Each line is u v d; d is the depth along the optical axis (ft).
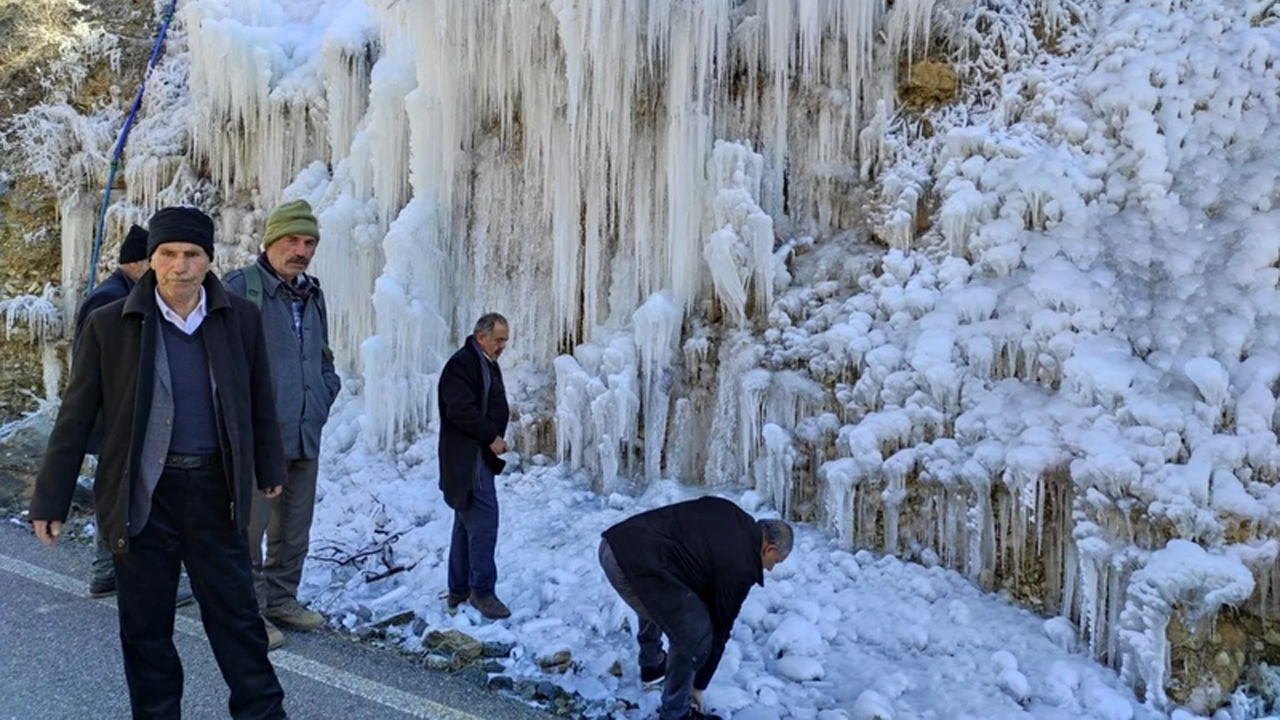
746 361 18.22
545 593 14.97
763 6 19.76
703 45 18.92
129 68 30.71
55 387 28.12
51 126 29.58
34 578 15.53
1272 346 13.89
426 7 21.06
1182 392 13.80
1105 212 16.51
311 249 13.66
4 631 13.14
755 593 14.84
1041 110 18.01
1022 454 14.14
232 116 26.86
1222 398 13.43
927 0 19.04
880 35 19.83
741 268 18.54
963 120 18.93
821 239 19.93
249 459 9.59
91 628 13.34
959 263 16.98
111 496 8.95
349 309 23.57
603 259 21.18
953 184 17.79
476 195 22.80
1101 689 12.04
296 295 13.71
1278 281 14.57
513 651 13.19
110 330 9.11
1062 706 11.91
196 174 28.14
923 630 13.65
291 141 26.99
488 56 21.22
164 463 9.09
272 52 26.89
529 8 20.03
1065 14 19.13
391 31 23.61
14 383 28.09
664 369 19.33
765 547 11.03
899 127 19.53
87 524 18.81
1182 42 17.66
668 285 19.98
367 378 21.11
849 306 17.90
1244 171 15.88
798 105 20.18
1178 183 16.25
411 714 11.14
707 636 10.32
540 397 21.27
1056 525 14.11
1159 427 13.34
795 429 17.51
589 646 13.38
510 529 17.75
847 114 19.83
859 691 12.17
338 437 21.99
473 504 14.08
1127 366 14.28
